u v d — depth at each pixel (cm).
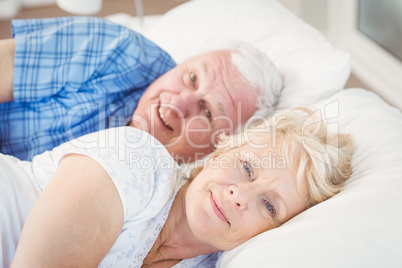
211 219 108
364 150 123
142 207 108
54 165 117
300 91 159
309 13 308
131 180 105
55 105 152
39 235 95
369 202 102
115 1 381
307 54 166
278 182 109
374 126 129
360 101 140
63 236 95
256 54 156
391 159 115
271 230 108
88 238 97
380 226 95
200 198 110
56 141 151
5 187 109
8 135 150
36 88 148
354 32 300
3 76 145
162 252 120
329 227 99
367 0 284
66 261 95
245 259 102
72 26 152
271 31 179
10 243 107
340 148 122
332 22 310
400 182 105
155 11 364
